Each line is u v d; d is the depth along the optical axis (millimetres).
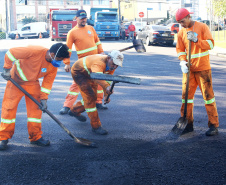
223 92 7859
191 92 4953
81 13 6242
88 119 5887
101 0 57875
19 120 5703
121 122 5605
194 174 3604
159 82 9289
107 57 4492
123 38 28375
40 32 39531
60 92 8102
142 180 3471
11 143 4602
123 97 7488
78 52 6391
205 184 3381
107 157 4078
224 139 4699
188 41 4797
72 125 5500
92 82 5016
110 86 4457
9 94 4324
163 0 48281
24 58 4227
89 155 4148
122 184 3387
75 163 3900
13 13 54406
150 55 15812
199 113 6082
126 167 3779
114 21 26359
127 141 4672
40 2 55562
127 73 10766
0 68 11953
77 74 4863
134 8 47875
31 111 4430
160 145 4492
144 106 6668
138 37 24703
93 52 6391
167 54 16234
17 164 3879
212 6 21875
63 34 27328
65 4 56719
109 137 4863
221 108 6371
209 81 4832
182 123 4965
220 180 3463
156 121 5645
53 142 4652
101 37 26656
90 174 3611
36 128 4461
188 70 4750
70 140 4738
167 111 6281
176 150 4301
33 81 4367
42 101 4352
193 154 4156
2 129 4340
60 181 3459
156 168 3754
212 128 4895
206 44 4609
